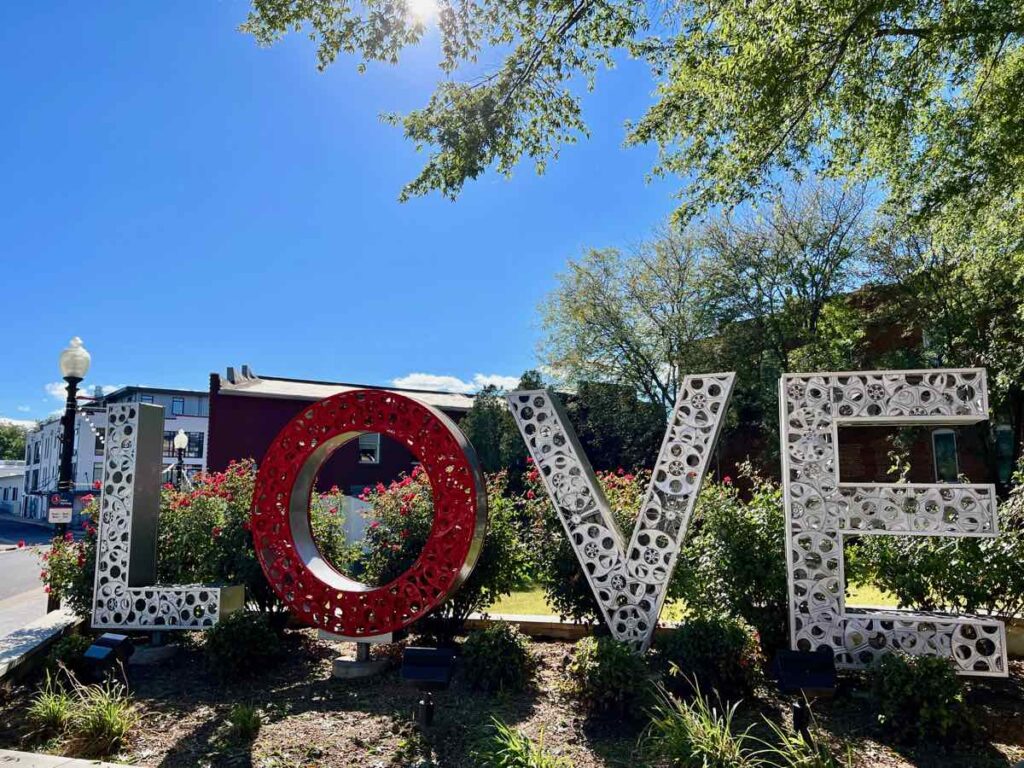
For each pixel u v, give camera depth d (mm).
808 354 19828
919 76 8203
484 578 7062
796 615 5707
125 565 7031
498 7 6895
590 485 6504
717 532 6715
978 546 6180
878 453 19812
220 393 25047
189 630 7301
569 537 6512
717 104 8172
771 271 21406
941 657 4977
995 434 18141
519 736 4086
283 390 26391
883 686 4715
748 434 24141
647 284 25422
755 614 6375
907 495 5633
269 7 6609
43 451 51469
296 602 6547
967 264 12938
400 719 5082
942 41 7562
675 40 7605
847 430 20219
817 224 21031
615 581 6320
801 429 5922
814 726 4570
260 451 25203
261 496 6816
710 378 6254
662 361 25422
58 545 7984
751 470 7914
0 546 24734
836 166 9203
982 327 16656
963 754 4344
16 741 4719
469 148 7523
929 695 4520
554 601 7250
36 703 5137
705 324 23094
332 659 6832
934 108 8945
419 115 7664
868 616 5594
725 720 4613
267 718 5168
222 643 6105
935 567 6223
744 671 5211
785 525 5855
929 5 7422
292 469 6762
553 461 6664
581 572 6984
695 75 7863
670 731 4242
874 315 19047
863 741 4559
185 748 4625
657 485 6293
